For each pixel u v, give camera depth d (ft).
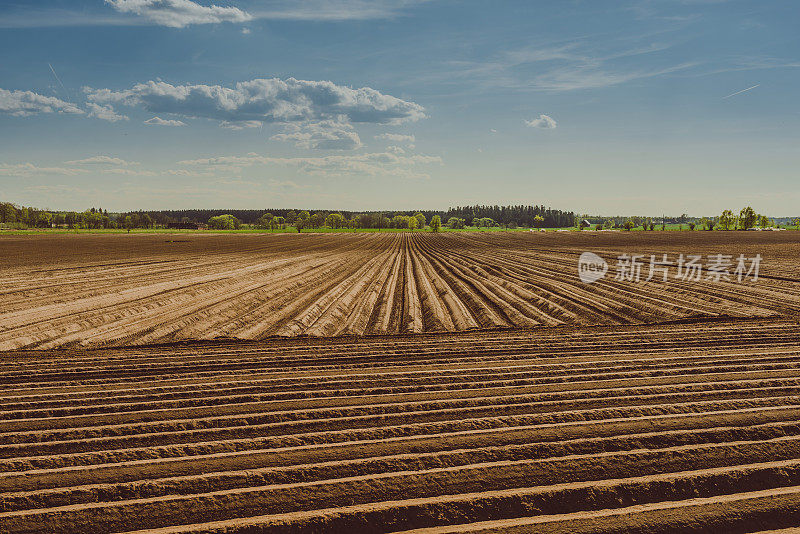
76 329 47.55
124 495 17.04
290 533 15.35
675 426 21.71
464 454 19.53
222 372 32.12
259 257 128.36
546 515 16.29
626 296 62.64
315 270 98.58
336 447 20.34
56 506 16.47
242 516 16.01
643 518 15.93
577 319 51.11
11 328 46.88
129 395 27.25
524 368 31.53
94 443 20.89
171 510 16.17
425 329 48.26
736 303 56.44
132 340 43.50
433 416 23.45
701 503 16.66
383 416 23.39
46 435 21.63
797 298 58.18
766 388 26.27
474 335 44.78
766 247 151.23
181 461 19.24
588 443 20.25
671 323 48.55
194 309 57.11
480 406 24.57
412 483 17.67
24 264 105.19
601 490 17.28
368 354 36.96
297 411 24.12
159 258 122.52
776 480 17.97
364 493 17.12
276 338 44.29
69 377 31.50
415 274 92.73
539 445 20.11
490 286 74.64
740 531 15.55
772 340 38.70
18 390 28.53
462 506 16.48
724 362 31.78
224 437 21.53
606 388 26.96
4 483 17.69
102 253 137.39
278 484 17.75
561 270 93.86
